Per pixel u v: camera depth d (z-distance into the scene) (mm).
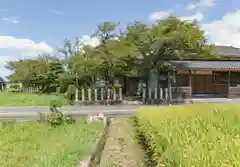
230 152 3725
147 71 27672
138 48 25719
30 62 45312
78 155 7816
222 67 27219
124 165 7703
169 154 4504
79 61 26703
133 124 13477
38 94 36969
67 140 9875
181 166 3912
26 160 7547
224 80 31891
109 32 28000
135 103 24172
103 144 9992
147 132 7797
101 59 26156
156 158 5477
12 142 9859
